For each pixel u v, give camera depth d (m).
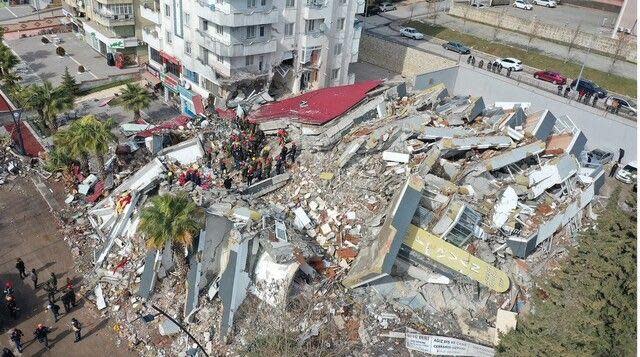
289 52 53.69
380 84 46.06
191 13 50.66
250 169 34.59
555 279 25.19
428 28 77.50
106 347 26.27
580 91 53.75
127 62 68.38
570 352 20.97
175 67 57.78
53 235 34.03
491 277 27.12
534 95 51.44
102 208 34.66
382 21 81.62
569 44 68.81
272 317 25.69
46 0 90.88
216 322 26.38
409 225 26.98
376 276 25.64
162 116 56.47
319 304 26.55
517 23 76.06
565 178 31.28
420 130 34.09
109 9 64.88
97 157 35.91
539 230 28.86
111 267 30.41
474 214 28.44
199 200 29.92
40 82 60.69
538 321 23.50
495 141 32.66
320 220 31.70
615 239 23.41
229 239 27.52
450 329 26.20
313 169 35.25
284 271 26.50
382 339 25.59
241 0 46.50
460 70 57.38
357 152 34.38
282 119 40.59
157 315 27.30
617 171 42.09
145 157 40.00
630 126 44.38
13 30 76.62
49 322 27.34
